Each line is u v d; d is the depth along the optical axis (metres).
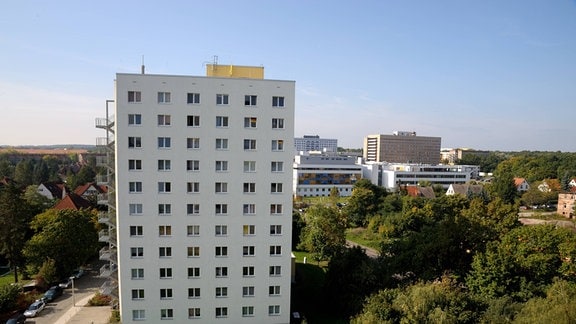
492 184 132.50
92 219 64.31
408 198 97.69
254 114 37.69
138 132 35.97
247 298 39.62
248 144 37.91
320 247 65.50
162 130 36.31
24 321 41.50
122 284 37.22
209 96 36.78
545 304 32.09
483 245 45.78
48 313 43.69
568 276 40.78
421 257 45.12
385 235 80.69
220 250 38.53
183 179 37.12
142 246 37.19
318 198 149.25
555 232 44.91
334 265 46.97
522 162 197.12
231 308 39.41
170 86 36.09
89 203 83.19
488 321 33.34
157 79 35.84
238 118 37.44
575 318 28.34
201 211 37.75
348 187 159.88
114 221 43.09
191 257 38.06
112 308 43.62
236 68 43.12
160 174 36.69
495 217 67.00
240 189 38.19
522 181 150.88
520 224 66.06
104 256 43.12
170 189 37.03
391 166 180.12
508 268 39.97
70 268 55.75
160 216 37.12
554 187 141.00
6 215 54.09
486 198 115.06
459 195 91.38
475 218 61.38
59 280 54.50
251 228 38.88
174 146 36.66
